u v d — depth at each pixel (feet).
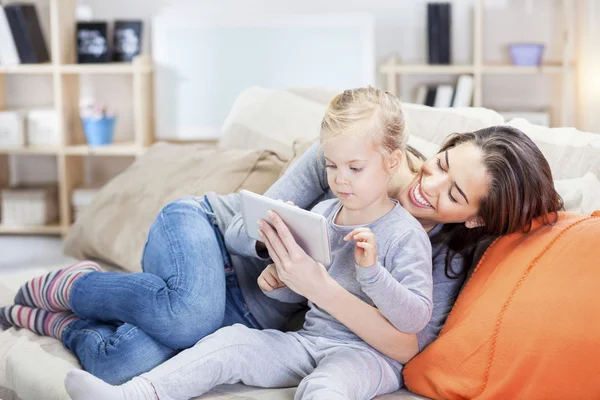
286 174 5.44
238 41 13.00
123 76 13.70
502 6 12.82
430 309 4.44
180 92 13.21
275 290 5.02
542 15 12.75
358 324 4.50
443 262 4.99
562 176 5.40
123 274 5.06
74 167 13.42
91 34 12.96
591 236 4.29
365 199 4.50
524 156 4.59
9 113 12.86
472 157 4.64
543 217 4.64
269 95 7.56
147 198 6.72
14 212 13.20
